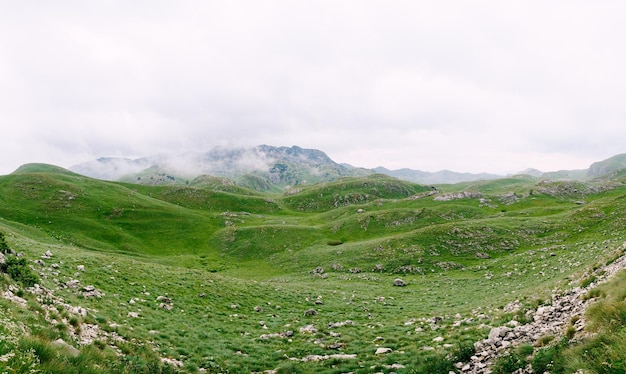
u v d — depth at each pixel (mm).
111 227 110688
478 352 16438
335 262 82062
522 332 17125
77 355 12406
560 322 16844
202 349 22797
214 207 168750
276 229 113750
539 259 60375
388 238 89625
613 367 9312
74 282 29906
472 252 76688
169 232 116750
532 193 150875
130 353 18125
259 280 76250
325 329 30266
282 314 37781
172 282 41031
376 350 22281
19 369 8570
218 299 39625
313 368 19812
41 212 110188
